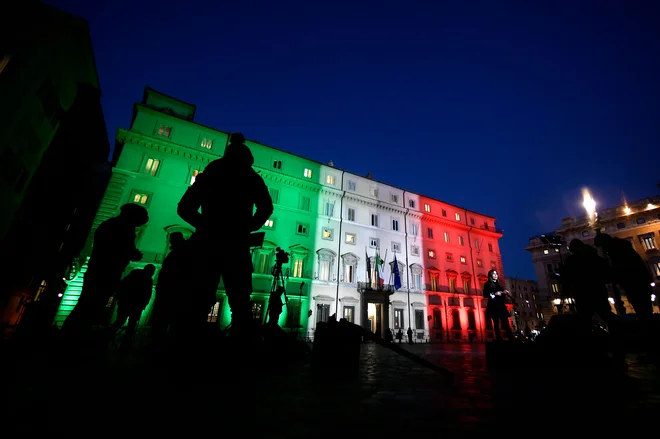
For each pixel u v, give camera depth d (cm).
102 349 439
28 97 1534
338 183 3559
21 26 1445
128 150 2514
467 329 3678
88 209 2855
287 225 3066
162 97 2864
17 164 1598
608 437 130
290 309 2802
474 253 4234
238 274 254
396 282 3300
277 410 166
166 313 425
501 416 166
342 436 129
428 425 148
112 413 144
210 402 173
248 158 286
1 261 1700
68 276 2061
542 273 4675
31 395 167
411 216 3906
